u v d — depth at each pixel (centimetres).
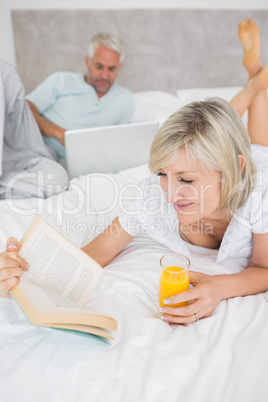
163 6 215
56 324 65
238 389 68
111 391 65
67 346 75
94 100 205
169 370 68
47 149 177
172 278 81
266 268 97
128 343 74
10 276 73
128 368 69
